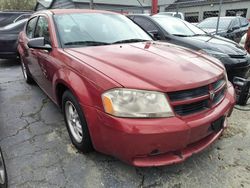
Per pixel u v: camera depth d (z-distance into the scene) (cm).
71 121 281
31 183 234
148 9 2348
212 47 470
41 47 306
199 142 235
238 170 249
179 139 205
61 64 277
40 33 378
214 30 895
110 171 248
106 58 251
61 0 2389
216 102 239
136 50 284
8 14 1317
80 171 249
